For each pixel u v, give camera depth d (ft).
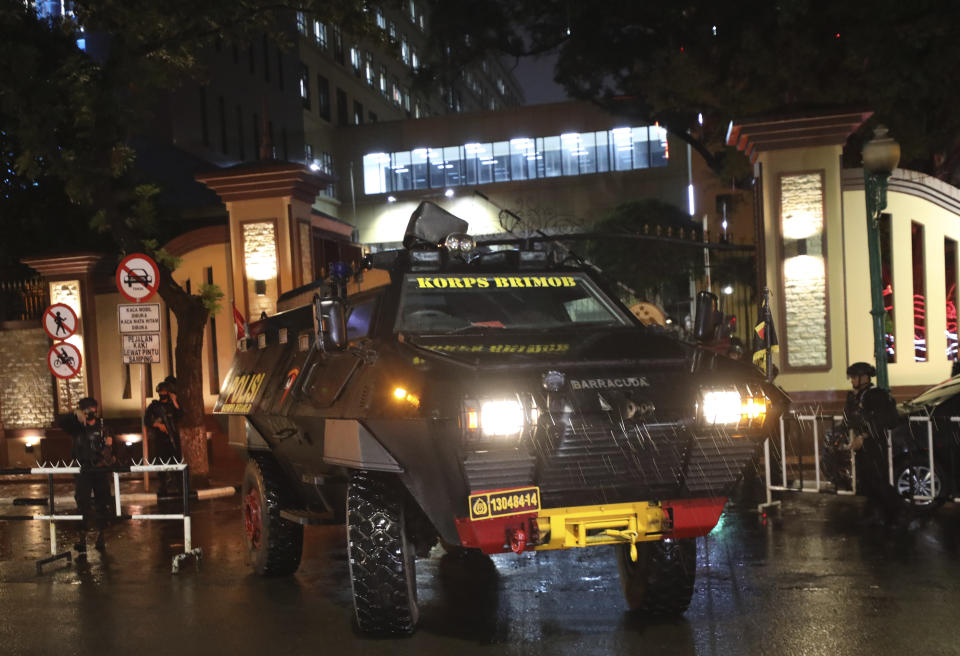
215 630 20.71
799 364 47.34
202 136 143.43
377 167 173.68
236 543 32.68
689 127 86.28
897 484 32.91
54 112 45.52
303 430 22.43
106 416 65.62
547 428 17.20
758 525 31.09
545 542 18.11
